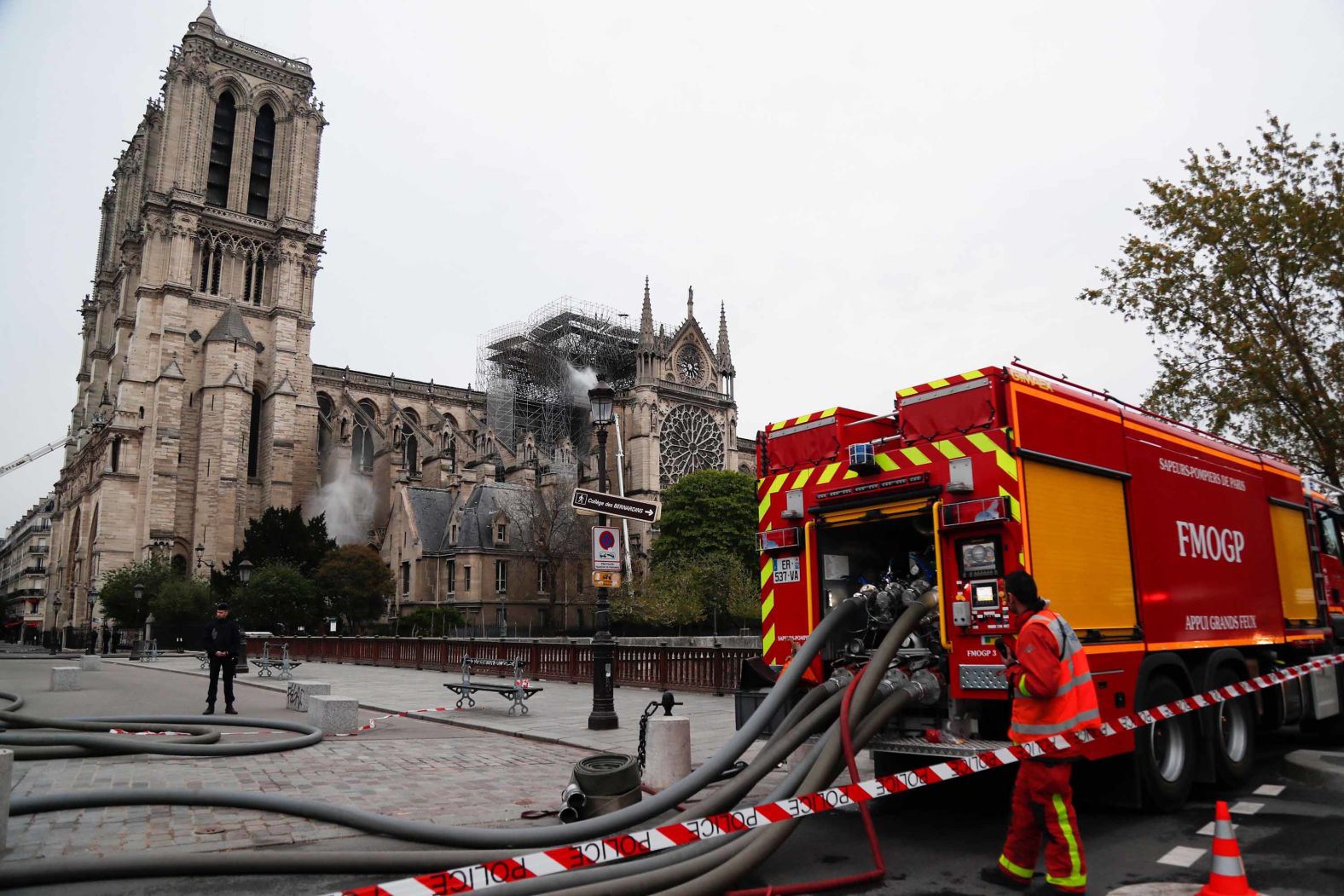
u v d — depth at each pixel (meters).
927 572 9.35
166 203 78.19
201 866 6.17
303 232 83.06
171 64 79.88
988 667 7.51
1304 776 10.78
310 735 13.39
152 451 72.75
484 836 6.99
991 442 7.83
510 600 70.50
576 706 19.05
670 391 91.44
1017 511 7.58
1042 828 6.44
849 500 8.89
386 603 68.62
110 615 64.12
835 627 8.46
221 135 83.12
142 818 8.30
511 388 93.00
